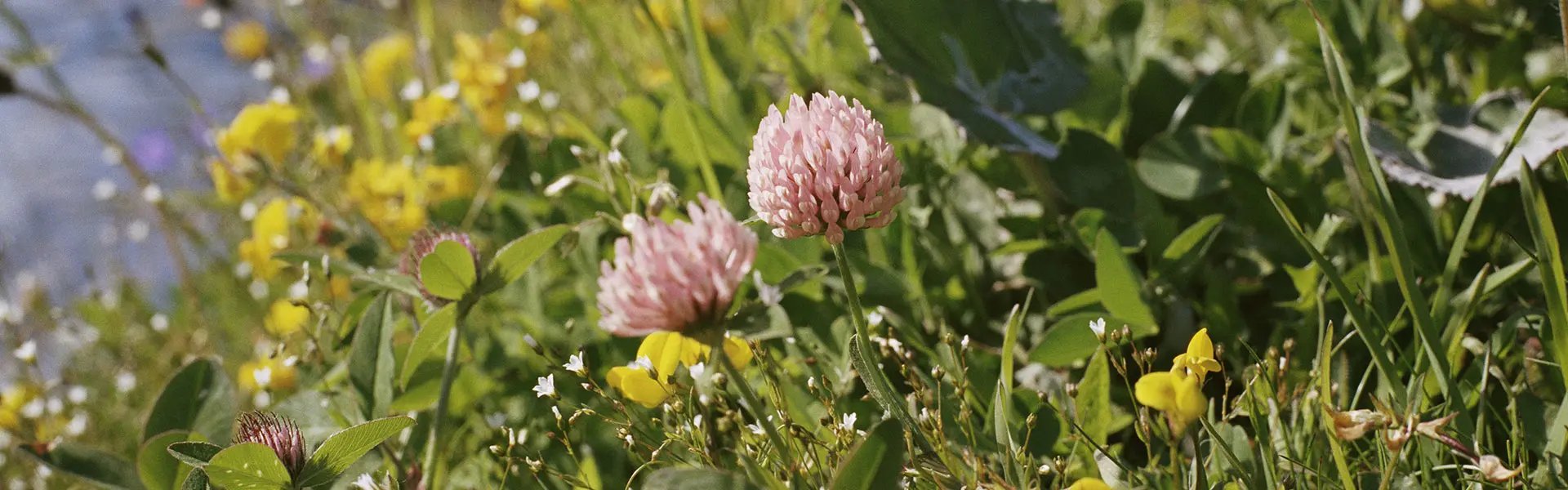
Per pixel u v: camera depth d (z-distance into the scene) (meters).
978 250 0.58
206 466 0.45
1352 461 0.46
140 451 0.49
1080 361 0.51
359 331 0.51
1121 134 0.60
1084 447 0.48
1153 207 0.55
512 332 0.58
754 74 0.70
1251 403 0.45
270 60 1.10
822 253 0.57
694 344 0.46
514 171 0.63
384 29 1.15
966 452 0.45
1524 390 0.46
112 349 0.86
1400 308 0.51
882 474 0.41
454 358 0.49
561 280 0.61
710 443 0.47
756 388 0.52
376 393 0.51
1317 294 0.50
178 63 1.71
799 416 0.50
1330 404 0.44
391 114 0.95
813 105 0.43
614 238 0.59
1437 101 0.55
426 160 0.80
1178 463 0.44
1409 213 0.53
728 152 0.61
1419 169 0.52
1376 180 0.46
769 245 0.55
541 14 0.88
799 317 0.54
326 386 0.54
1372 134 0.53
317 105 1.04
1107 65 0.61
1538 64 0.58
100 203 1.35
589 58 0.91
